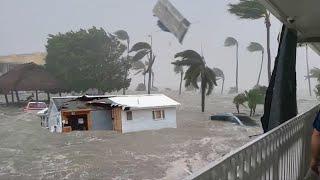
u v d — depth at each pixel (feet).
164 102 174.40
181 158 109.91
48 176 95.04
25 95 388.98
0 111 280.51
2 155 122.01
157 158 110.01
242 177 12.26
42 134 163.32
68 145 135.44
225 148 124.88
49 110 177.27
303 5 23.41
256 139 14.11
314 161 14.01
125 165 102.37
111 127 169.68
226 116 199.31
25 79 346.95
